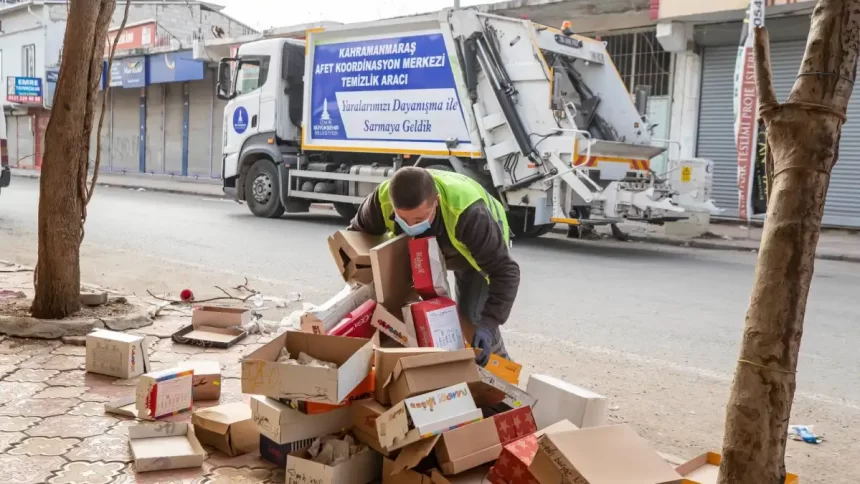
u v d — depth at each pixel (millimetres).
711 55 14656
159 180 25281
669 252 11094
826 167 1881
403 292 3449
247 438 3135
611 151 10414
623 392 4402
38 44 31844
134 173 28859
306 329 3281
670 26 14211
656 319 6348
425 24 10969
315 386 2762
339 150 12297
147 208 15000
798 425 3955
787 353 1918
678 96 15070
